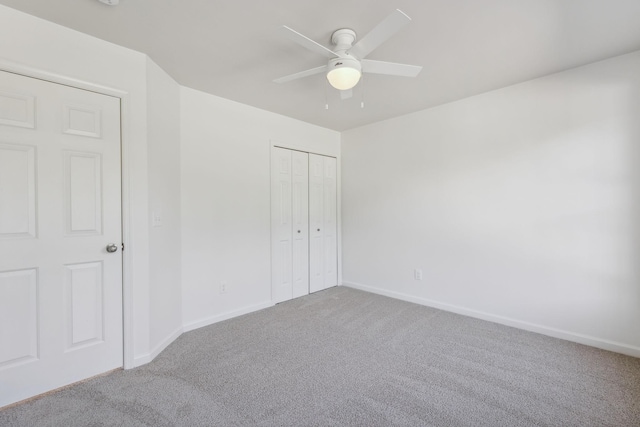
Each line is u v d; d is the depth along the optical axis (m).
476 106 2.85
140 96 2.05
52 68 1.72
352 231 4.06
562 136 2.38
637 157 2.08
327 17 1.68
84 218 1.85
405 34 1.84
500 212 2.72
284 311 3.14
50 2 1.54
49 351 1.75
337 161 4.15
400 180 3.50
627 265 2.13
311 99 2.94
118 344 1.98
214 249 2.83
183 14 1.65
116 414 1.55
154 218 2.17
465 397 1.68
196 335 2.53
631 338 2.12
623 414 1.54
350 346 2.32
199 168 2.71
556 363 2.04
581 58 2.16
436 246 3.18
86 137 1.86
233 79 2.48
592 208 2.27
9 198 1.63
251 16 1.67
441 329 2.63
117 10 1.61
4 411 1.56
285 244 3.52
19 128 1.65
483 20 1.70
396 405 1.62
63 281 1.79
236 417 1.53
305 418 1.52
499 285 2.75
